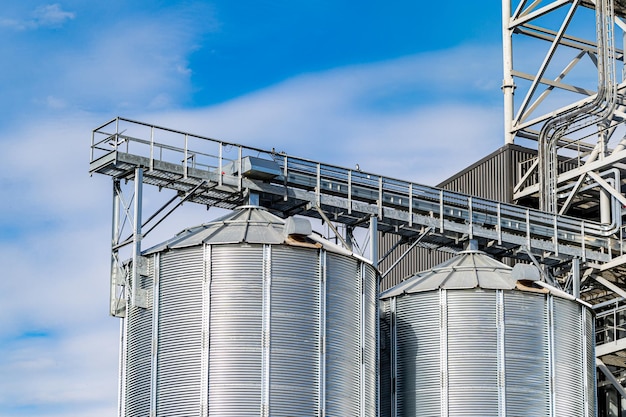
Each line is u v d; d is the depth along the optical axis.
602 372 77.19
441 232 70.38
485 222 73.00
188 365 57.72
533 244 73.88
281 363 57.72
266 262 58.75
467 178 84.56
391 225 69.81
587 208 84.06
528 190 80.12
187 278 58.97
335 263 60.41
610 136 79.06
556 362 65.88
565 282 78.31
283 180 65.56
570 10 80.06
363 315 61.34
